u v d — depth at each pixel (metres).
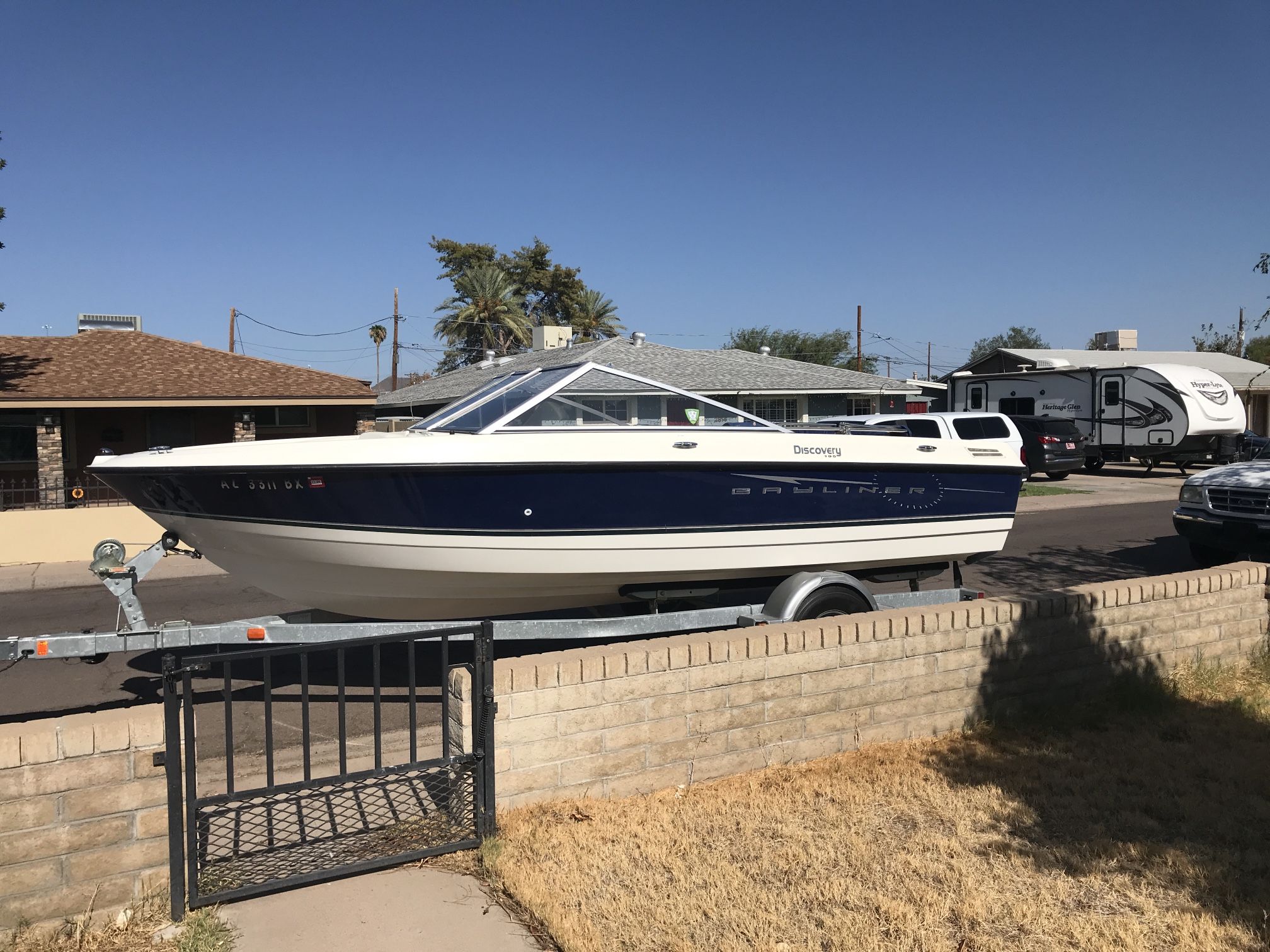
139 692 6.54
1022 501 18.97
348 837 3.97
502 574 5.73
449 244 52.97
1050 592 5.85
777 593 5.93
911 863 3.72
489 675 3.96
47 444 17.08
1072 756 4.89
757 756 4.66
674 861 3.74
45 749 3.19
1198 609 6.33
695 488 5.97
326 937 3.27
